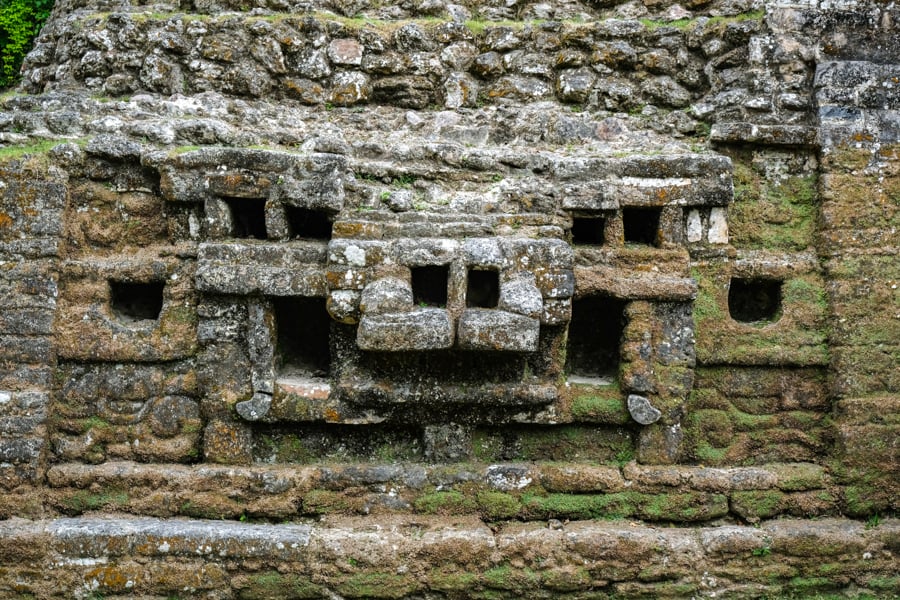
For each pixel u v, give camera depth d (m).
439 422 3.94
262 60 4.38
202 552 3.63
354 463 3.95
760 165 4.25
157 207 4.04
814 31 4.32
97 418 3.95
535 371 3.93
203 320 3.88
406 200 3.97
